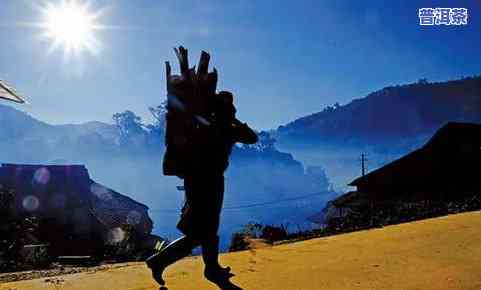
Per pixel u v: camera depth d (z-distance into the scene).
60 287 4.32
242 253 5.88
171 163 3.46
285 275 4.41
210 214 3.44
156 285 4.25
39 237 40.00
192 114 3.43
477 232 6.26
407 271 4.33
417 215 12.47
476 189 36.47
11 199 20.98
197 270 4.99
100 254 30.50
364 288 3.80
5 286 4.51
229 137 3.53
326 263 4.91
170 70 3.56
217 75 3.54
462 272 4.18
